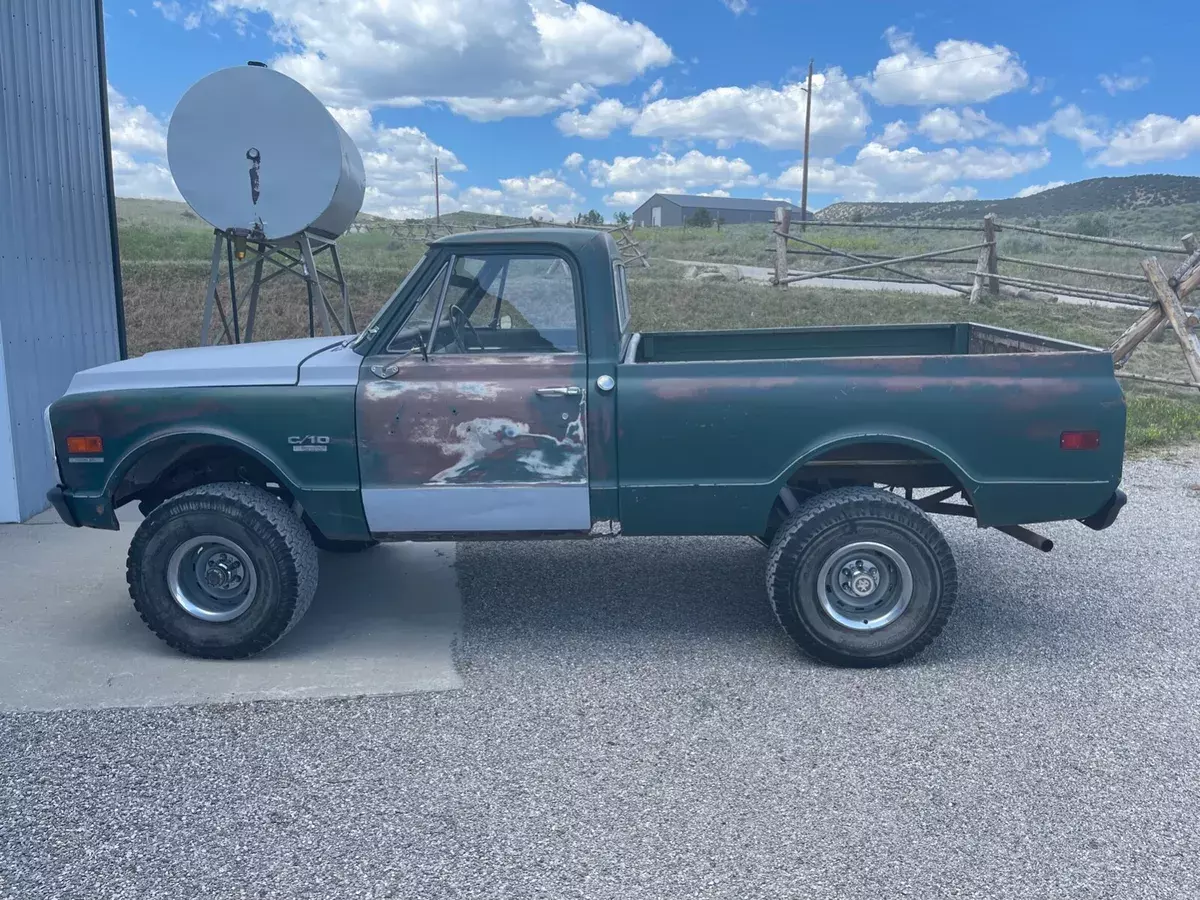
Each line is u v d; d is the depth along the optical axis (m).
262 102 7.18
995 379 4.26
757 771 3.48
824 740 3.71
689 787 3.38
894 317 14.81
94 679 4.27
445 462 4.36
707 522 4.41
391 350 4.42
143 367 4.59
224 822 3.20
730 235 38.12
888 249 27.11
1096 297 14.31
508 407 4.31
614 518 4.43
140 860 3.00
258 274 8.45
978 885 2.85
